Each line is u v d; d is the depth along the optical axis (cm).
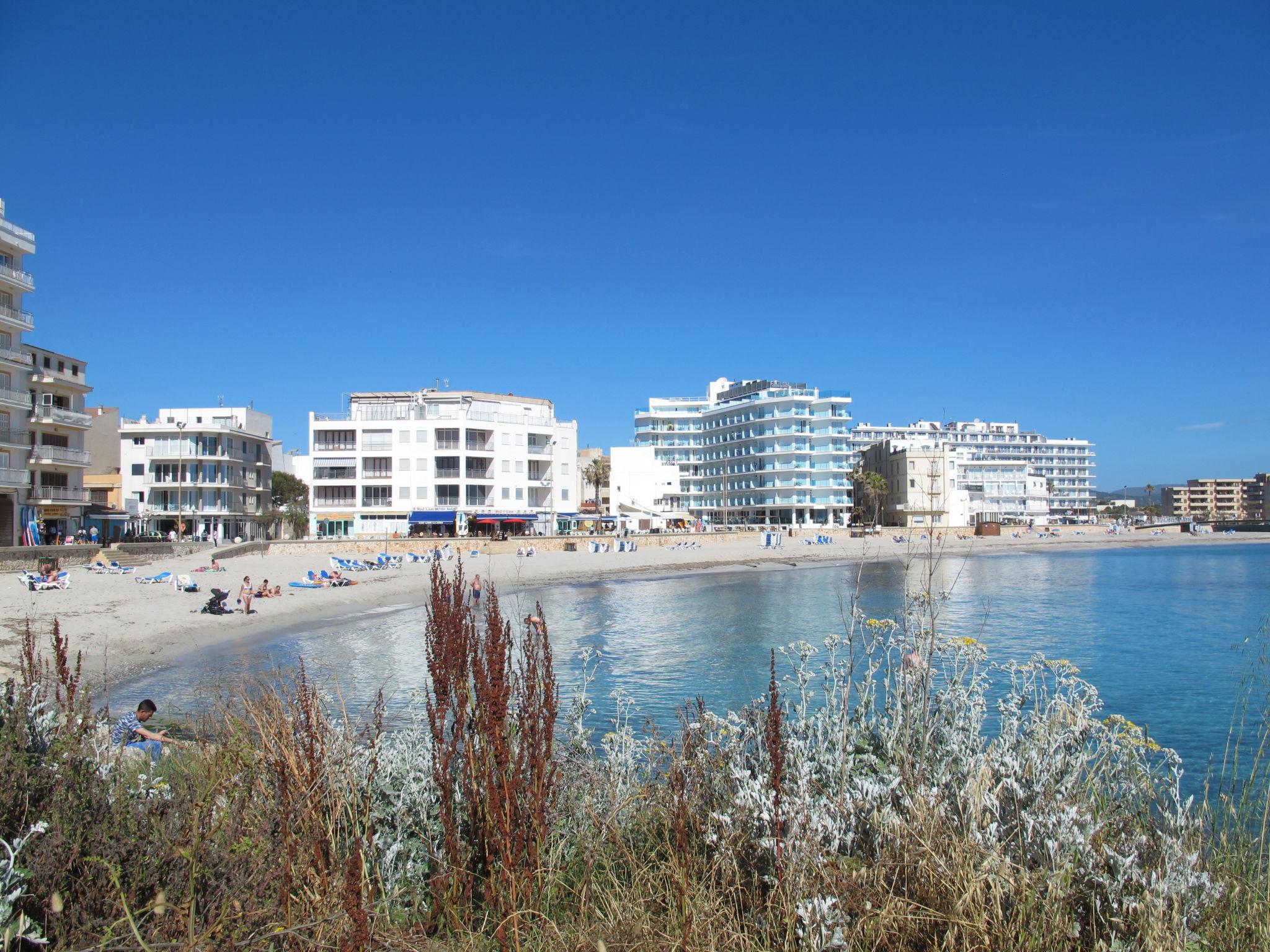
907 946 393
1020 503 16138
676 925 411
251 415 8475
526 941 396
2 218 5109
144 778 508
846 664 793
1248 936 417
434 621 476
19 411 5119
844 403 11825
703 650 2452
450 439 7706
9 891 335
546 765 482
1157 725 1455
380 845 476
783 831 443
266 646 2536
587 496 11631
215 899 364
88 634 2497
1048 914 394
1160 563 7856
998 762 535
